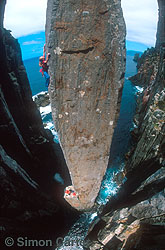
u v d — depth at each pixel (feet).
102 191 39.40
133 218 23.17
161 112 38.42
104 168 22.24
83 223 31.76
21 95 39.81
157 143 33.86
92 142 19.85
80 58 15.81
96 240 24.57
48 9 14.80
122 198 31.76
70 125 18.72
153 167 31.68
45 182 39.27
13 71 37.81
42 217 31.45
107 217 28.12
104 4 14.40
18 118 38.86
